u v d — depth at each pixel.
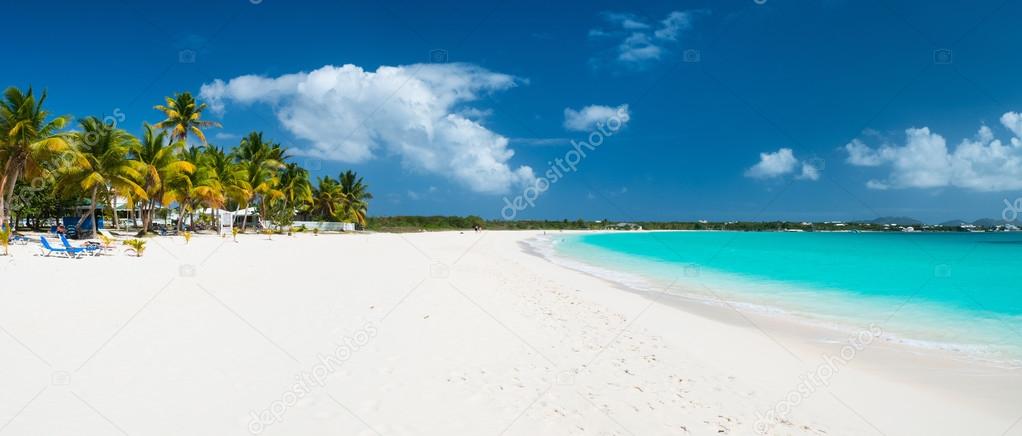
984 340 10.71
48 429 5.02
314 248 32.22
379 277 17.03
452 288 15.23
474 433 5.48
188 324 9.14
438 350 8.38
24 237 30.28
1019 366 8.85
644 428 5.91
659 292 17.56
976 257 33.88
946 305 15.11
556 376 7.49
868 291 18.02
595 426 5.86
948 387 7.82
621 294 16.75
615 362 8.41
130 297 11.50
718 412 6.56
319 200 75.19
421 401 6.25
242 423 5.38
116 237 36.69
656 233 117.06
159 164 40.44
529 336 9.69
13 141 30.03
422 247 38.81
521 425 5.75
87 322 9.00
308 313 10.52
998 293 17.52
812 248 45.66
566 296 15.43
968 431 6.34
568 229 138.88
